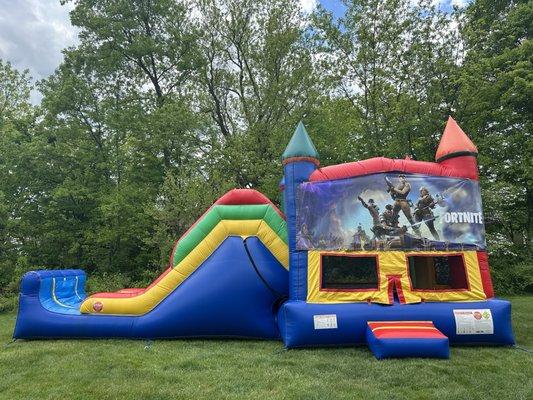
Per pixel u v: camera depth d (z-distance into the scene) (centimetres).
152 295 813
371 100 1633
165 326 796
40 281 845
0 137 1866
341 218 783
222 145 1848
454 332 726
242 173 1717
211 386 553
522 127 1728
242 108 1981
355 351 705
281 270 812
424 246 778
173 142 1861
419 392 527
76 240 1831
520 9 1802
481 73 1573
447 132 867
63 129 1845
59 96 1836
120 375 600
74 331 808
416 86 1569
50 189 1875
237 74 2038
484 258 792
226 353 705
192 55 2008
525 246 1861
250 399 506
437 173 815
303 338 714
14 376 609
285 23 1875
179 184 1496
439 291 756
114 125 1866
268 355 690
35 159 1816
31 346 771
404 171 806
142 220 1723
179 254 828
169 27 2022
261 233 827
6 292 1568
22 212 1842
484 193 1441
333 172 806
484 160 1608
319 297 745
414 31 1566
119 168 1917
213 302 789
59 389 552
